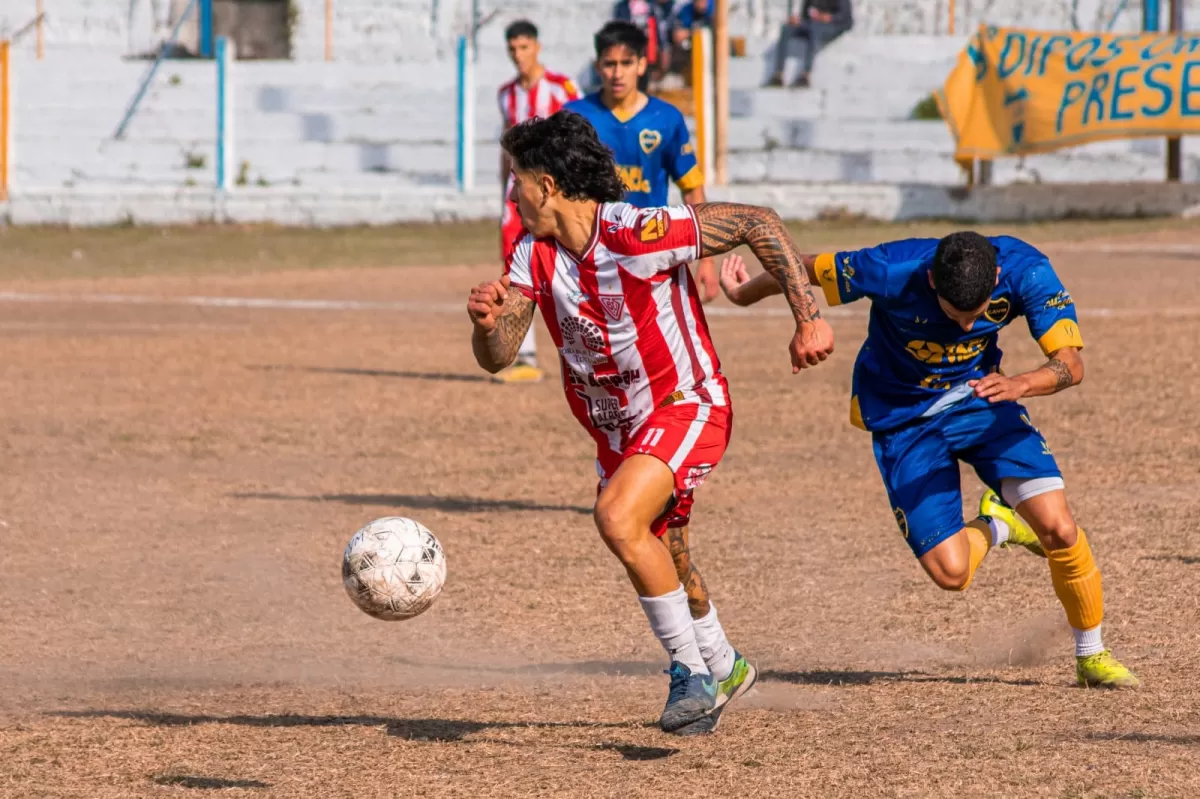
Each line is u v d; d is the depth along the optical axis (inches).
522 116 1161.4
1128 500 785.6
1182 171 2891.2
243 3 3700.8
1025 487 501.0
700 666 444.1
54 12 3617.1
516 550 740.7
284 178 3125.0
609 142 802.8
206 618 633.6
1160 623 570.6
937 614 607.2
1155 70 2490.2
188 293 1989.4
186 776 425.4
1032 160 2974.9
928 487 513.7
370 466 959.0
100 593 673.0
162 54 3432.6
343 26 3592.5
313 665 563.2
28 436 1059.9
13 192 2854.3
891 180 3004.4
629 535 429.4
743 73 3314.5
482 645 587.8
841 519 788.6
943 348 504.1
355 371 1355.8
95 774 428.5
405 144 3176.7
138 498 871.7
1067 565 490.9
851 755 425.4
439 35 3575.3
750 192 2728.8
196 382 1298.0
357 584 437.1
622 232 429.1
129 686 532.7
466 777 417.7
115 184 3115.2
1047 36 2603.3
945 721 460.4
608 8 3476.9
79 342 1545.3
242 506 850.8
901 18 3403.1
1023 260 498.3
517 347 447.5
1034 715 463.5
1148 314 1514.5
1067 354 483.8
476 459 977.5
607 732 461.4
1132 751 420.5
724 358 1369.3
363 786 412.2
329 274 2192.4
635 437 456.4
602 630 605.0
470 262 2320.4
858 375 530.9
